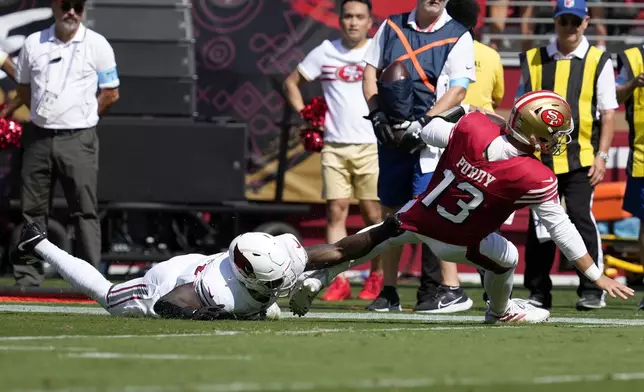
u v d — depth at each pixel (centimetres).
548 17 5325
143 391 1459
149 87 4725
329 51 4059
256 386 1529
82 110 3822
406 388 1548
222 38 5009
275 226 4800
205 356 1869
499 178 2498
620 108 5353
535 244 3819
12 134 4075
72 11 3788
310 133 4125
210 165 4725
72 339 2127
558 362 1891
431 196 2588
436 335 2317
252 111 5031
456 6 3628
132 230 4800
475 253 2611
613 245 5053
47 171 3844
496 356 1953
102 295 2758
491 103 3800
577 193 3750
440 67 3231
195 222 4791
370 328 2516
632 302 4375
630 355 2023
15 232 4841
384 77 3191
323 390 1512
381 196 3394
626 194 4084
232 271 2619
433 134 2592
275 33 5019
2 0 4875
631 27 5416
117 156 4681
